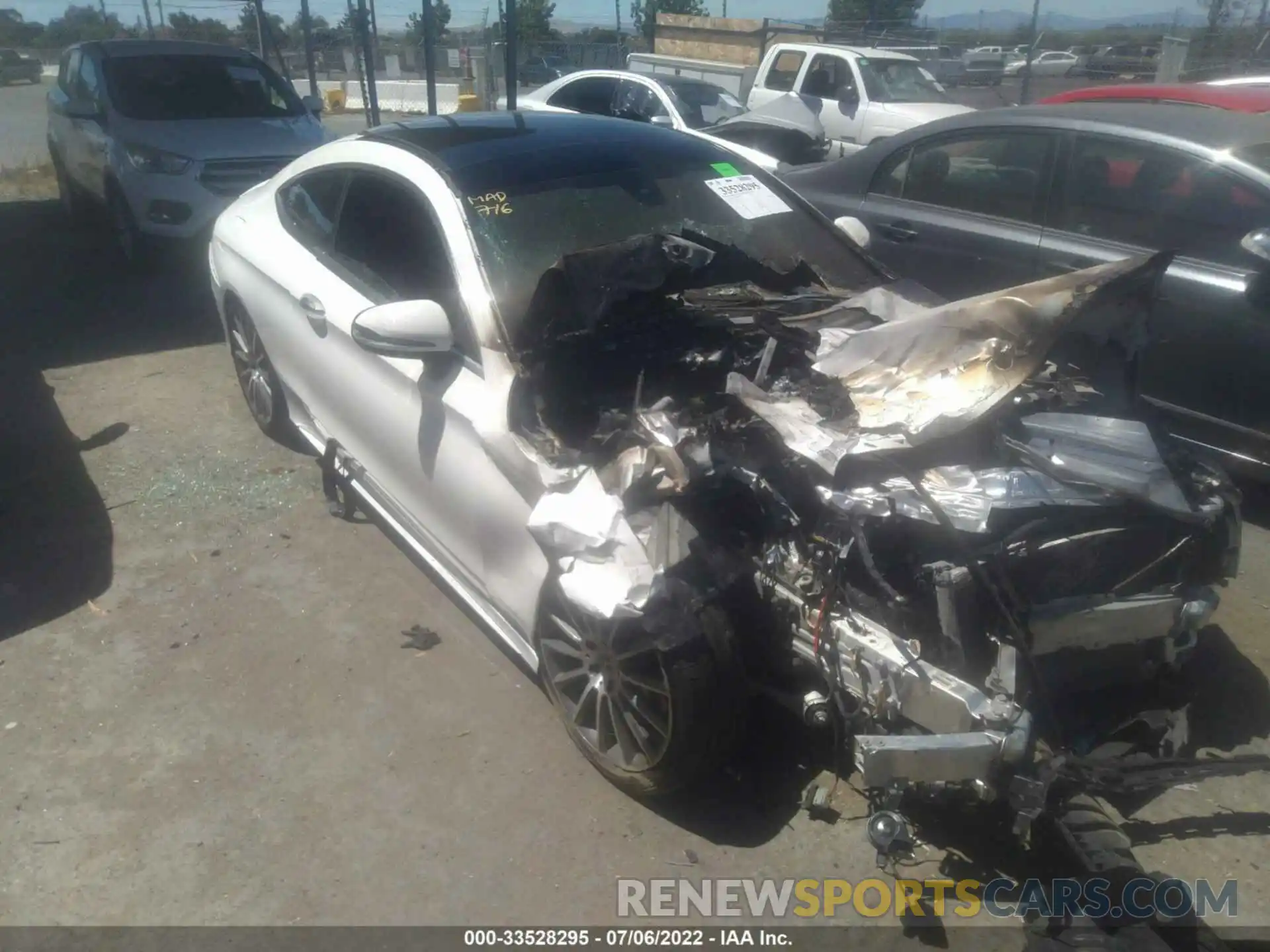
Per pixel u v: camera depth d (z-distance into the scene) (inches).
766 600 110.7
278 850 115.6
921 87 501.4
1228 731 128.4
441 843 116.3
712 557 108.7
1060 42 1272.1
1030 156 201.6
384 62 1218.6
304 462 205.2
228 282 201.2
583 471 116.3
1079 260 189.5
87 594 163.3
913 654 99.3
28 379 251.4
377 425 153.3
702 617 107.3
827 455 105.4
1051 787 100.7
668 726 111.7
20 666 146.8
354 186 165.8
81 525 183.5
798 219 168.1
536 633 128.4
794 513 108.9
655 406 119.9
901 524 104.0
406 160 155.7
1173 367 177.3
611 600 107.0
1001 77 884.6
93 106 346.6
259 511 187.2
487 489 129.0
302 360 176.2
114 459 207.8
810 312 143.6
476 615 156.2
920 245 219.3
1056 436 110.9
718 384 127.0
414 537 158.2
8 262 366.3
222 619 156.5
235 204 213.0
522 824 118.6
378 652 148.6
